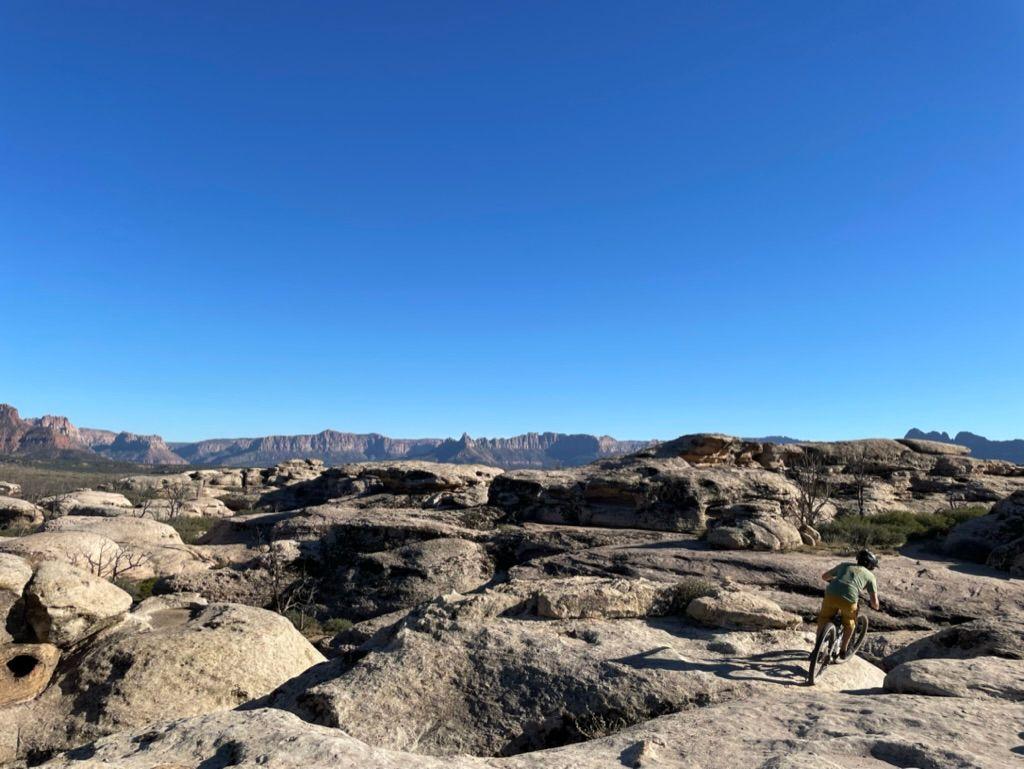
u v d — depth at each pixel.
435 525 26.86
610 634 10.05
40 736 9.98
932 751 5.07
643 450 37.25
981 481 35.53
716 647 9.60
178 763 5.18
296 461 66.62
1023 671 7.48
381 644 10.14
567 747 6.28
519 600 11.15
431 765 5.16
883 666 10.86
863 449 37.03
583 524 27.14
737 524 21.88
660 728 6.50
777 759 4.91
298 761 4.99
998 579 17.12
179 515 45.66
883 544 22.56
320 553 26.16
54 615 11.13
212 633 12.28
